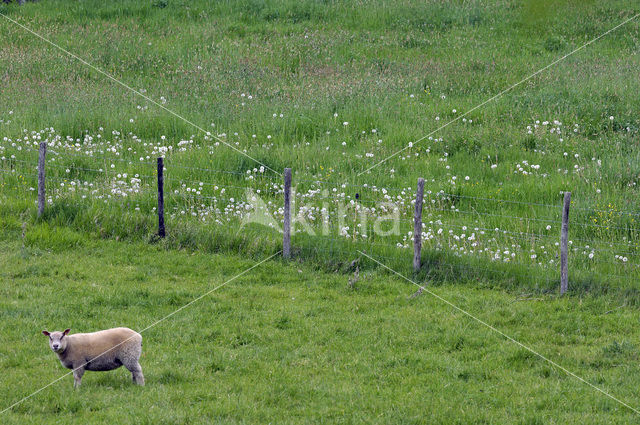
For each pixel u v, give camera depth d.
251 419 8.30
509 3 36.19
